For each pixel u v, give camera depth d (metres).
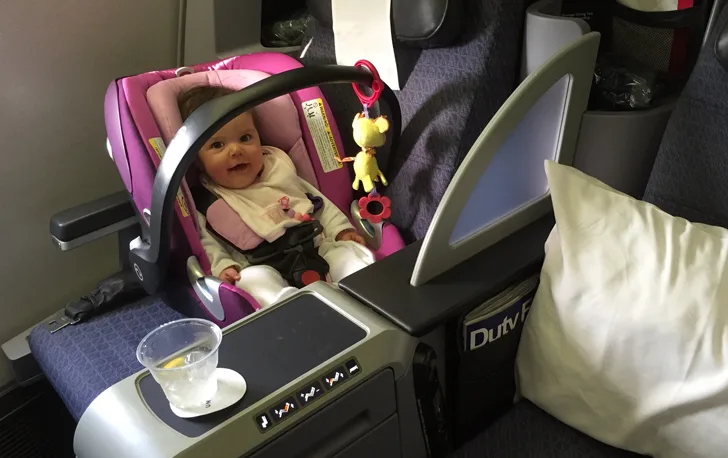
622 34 1.27
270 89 0.99
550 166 0.94
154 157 1.15
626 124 1.08
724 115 0.96
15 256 1.45
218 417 0.71
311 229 1.29
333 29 1.28
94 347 1.23
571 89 1.00
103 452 0.72
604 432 0.89
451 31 1.16
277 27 1.68
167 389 0.71
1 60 1.30
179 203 1.17
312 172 1.37
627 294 0.85
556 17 1.08
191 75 1.28
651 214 0.91
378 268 0.95
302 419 0.74
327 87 1.45
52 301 1.56
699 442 0.82
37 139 1.41
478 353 0.94
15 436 1.43
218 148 1.26
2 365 1.47
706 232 0.89
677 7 1.18
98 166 1.56
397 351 0.82
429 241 0.88
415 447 0.92
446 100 1.21
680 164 1.02
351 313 0.86
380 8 1.19
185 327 0.81
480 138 0.87
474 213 0.94
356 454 0.82
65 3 1.37
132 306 1.35
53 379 1.21
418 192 1.27
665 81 1.22
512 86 1.21
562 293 0.90
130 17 1.50
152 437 0.69
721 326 0.80
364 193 1.43
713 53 0.98
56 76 1.41
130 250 1.20
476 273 0.93
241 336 0.83
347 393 0.77
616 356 0.86
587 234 0.90
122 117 1.15
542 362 0.94
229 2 1.53
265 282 1.18
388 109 1.30
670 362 0.82
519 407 0.99
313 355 0.80
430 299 0.88
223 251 1.26
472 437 1.04
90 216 1.21
